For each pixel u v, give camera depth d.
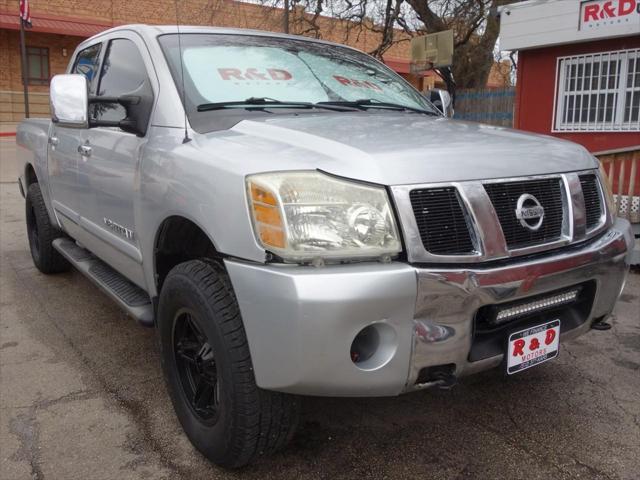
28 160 5.32
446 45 10.85
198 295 2.37
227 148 2.42
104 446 2.75
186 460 2.64
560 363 3.62
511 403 3.14
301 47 3.73
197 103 2.89
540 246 2.39
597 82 10.57
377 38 24.30
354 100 3.37
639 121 10.01
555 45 10.92
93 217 3.74
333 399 3.19
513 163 2.43
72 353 3.78
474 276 2.18
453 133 2.73
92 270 4.03
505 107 14.35
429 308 2.14
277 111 3.00
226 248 2.21
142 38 3.38
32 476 2.53
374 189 2.13
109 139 3.41
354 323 2.04
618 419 2.97
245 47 3.45
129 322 4.31
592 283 2.66
